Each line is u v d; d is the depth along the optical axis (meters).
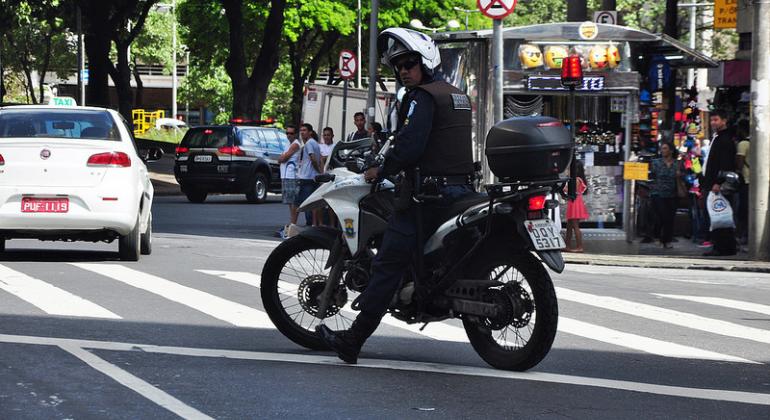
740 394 10.22
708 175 25.08
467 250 10.85
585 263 23.14
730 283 19.75
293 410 9.23
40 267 18.88
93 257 20.97
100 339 12.23
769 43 23.66
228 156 44.34
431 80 11.00
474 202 10.68
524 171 10.39
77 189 19.17
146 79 149.38
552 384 10.41
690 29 63.25
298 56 86.25
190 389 9.90
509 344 11.31
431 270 10.97
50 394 9.61
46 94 126.06
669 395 10.10
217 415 9.02
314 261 12.03
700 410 9.55
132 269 18.84
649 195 27.88
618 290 17.84
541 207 10.33
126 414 8.99
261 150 45.72
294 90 87.38
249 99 62.47
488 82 25.62
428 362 11.38
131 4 62.66
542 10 75.31
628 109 25.84
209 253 22.41
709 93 60.09
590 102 26.12
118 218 19.38
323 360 11.39
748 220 24.25
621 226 26.17
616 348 12.52
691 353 12.33
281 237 28.30
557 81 25.47
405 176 10.83
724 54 62.34
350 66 37.00
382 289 10.92
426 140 10.68
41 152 19.14
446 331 13.27
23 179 19.06
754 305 16.41
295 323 12.01
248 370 10.78
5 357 11.10
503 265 10.70
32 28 89.94
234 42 61.88
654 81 26.50
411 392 9.95
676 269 22.56
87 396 9.56
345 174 11.52
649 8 56.94
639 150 26.12
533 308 10.64
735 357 12.16
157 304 14.91
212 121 144.50
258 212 38.78
